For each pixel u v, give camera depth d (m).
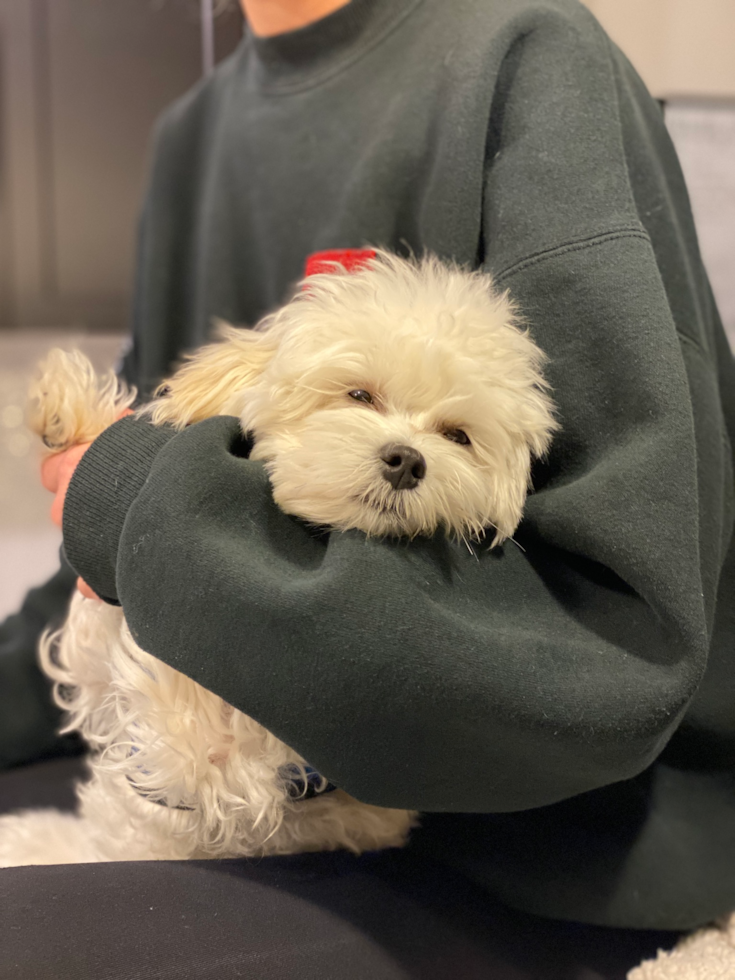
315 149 0.57
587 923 0.44
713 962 0.43
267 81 0.60
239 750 0.41
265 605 0.33
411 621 0.33
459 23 0.51
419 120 0.51
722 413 0.48
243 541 0.36
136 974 0.34
